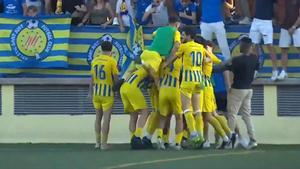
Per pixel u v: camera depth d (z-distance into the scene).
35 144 45.25
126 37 46.12
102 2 47.16
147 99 44.88
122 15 46.16
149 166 31.66
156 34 39.97
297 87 45.41
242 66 40.81
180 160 33.50
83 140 46.03
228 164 32.09
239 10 47.34
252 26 44.81
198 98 40.06
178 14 46.75
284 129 45.56
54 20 46.31
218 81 43.00
